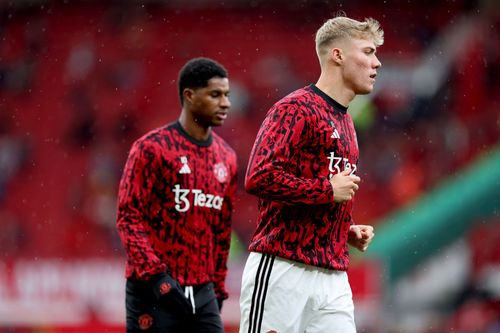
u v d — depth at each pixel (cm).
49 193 7350
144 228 1956
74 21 8750
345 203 1667
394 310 4694
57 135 7856
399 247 5009
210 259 2031
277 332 1628
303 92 1666
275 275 1631
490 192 5209
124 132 7862
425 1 8194
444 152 6631
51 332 4359
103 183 7169
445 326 4653
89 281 4356
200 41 8506
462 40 7550
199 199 2014
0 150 7756
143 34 8588
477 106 7075
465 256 5041
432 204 5291
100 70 8331
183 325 1991
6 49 8688
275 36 8488
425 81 7288
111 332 4319
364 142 6725
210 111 2020
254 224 6203
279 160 1591
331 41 1692
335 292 1659
